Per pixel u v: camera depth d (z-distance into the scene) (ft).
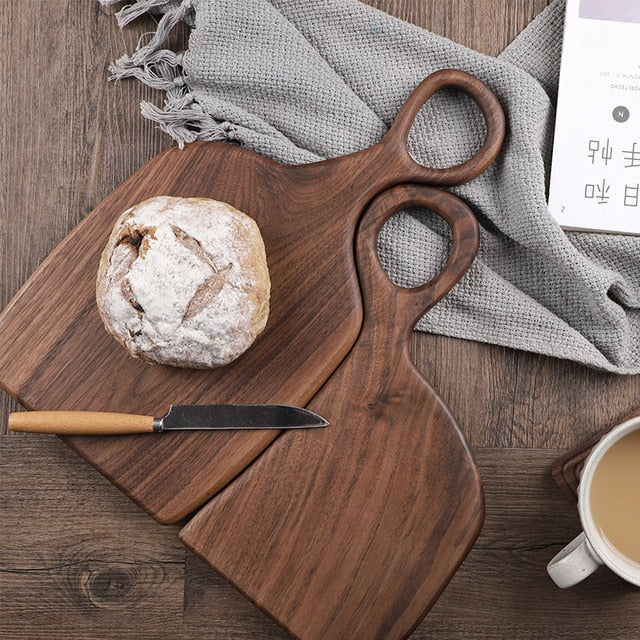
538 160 3.23
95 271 3.23
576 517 3.33
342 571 3.16
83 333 3.22
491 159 3.20
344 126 3.30
